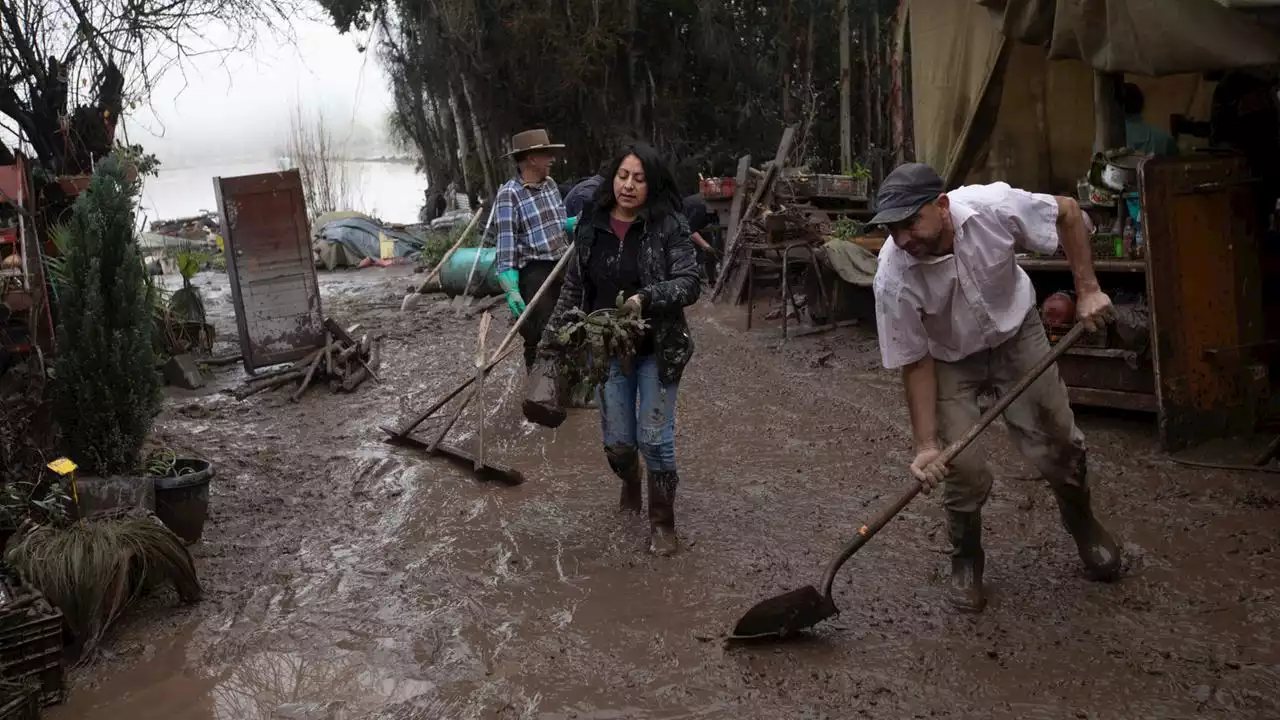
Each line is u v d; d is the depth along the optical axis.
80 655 3.84
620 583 4.37
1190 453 5.55
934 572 4.30
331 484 5.83
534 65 15.65
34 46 9.01
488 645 3.85
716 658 3.67
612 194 4.54
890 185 3.46
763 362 8.45
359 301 13.12
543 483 5.73
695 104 16.45
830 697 3.39
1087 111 8.50
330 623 4.09
